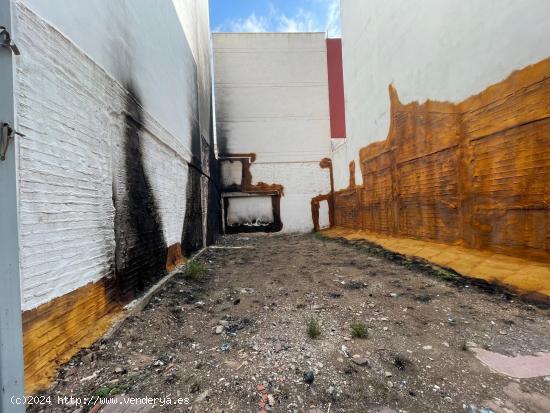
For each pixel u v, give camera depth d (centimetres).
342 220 1048
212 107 1126
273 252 711
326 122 1246
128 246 302
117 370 183
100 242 247
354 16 848
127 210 303
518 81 324
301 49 1252
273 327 251
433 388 163
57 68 197
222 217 1197
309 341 221
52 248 185
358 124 848
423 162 521
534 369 177
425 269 427
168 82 470
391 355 197
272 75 1241
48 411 146
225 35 1228
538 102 303
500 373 175
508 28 334
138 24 348
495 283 319
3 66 119
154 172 392
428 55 496
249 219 1206
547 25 289
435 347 207
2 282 115
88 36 240
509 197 341
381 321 257
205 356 202
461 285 348
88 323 224
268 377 174
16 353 121
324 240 917
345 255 613
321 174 1232
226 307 309
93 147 241
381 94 686
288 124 1237
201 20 848
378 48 694
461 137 421
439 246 471
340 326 249
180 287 376
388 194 664
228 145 1215
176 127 513
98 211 246
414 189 553
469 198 408
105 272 254
